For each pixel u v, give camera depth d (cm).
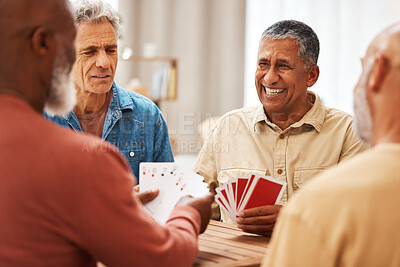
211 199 137
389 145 93
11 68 104
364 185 89
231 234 164
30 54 105
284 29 184
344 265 89
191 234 119
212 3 709
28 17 103
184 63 711
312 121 195
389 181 88
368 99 99
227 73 711
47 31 105
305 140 197
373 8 695
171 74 623
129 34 695
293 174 197
